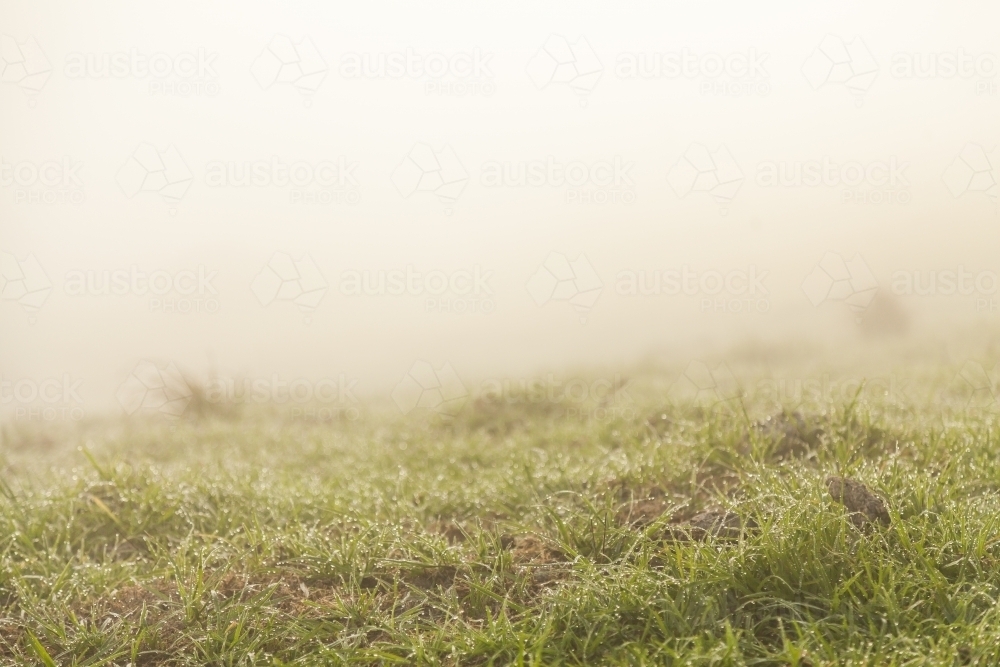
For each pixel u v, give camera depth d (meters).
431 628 2.80
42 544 3.85
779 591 2.62
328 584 3.23
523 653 2.38
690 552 2.84
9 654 2.80
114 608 3.14
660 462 4.14
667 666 2.35
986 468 3.64
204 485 4.51
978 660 2.16
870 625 2.35
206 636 2.77
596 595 2.72
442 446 6.07
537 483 4.24
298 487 4.68
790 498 3.07
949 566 2.64
